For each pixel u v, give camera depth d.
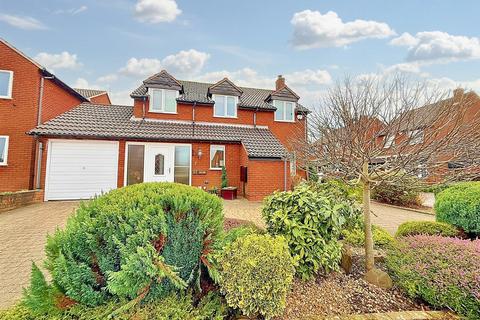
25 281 3.66
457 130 3.27
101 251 2.39
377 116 3.53
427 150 3.17
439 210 6.52
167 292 2.48
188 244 2.68
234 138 13.38
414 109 3.50
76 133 10.73
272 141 13.86
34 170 11.38
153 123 13.48
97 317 2.09
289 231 3.41
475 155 3.24
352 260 4.05
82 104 13.96
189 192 2.89
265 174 12.08
